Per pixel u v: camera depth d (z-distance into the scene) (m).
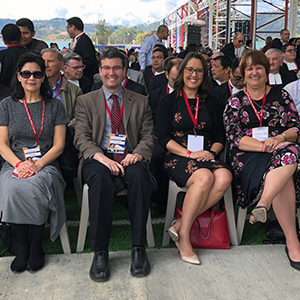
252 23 13.47
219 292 2.16
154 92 3.88
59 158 2.84
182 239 2.52
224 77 4.18
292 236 2.47
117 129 2.82
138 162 2.63
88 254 2.61
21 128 2.60
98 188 2.36
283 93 2.85
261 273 2.35
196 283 2.25
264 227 3.06
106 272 2.29
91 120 2.81
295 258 2.41
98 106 2.80
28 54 2.55
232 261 2.50
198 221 2.69
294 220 2.49
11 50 4.16
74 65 3.97
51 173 2.50
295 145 2.45
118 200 3.69
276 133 2.81
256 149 2.65
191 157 2.70
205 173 2.51
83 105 2.82
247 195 2.59
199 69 2.80
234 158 2.78
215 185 2.54
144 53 6.92
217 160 2.73
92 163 2.59
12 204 2.28
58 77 3.51
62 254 2.60
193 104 2.89
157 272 2.37
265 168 2.50
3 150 2.55
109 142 2.79
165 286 2.22
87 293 2.16
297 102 3.25
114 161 2.59
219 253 2.61
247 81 2.80
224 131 2.99
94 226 2.35
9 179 2.38
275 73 4.22
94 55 5.36
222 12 21.94
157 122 2.90
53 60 3.36
